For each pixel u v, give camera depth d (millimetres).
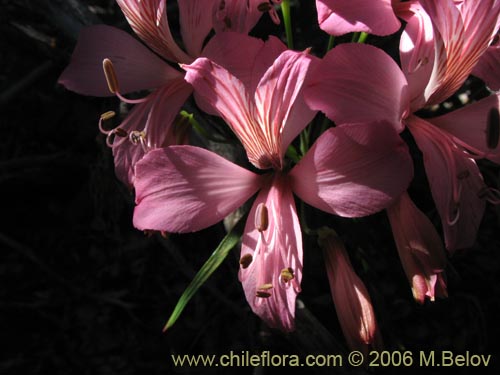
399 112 112
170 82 140
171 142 141
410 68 116
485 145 123
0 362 283
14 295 304
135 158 138
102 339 291
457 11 110
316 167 114
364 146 107
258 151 125
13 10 240
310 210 163
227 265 288
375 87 109
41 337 294
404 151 106
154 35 140
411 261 120
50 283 309
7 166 304
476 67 129
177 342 284
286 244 119
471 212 124
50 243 320
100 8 277
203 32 137
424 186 253
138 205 117
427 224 121
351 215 113
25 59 317
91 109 322
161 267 304
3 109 317
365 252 166
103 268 308
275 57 116
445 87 125
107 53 142
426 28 115
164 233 129
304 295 266
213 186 121
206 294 292
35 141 331
